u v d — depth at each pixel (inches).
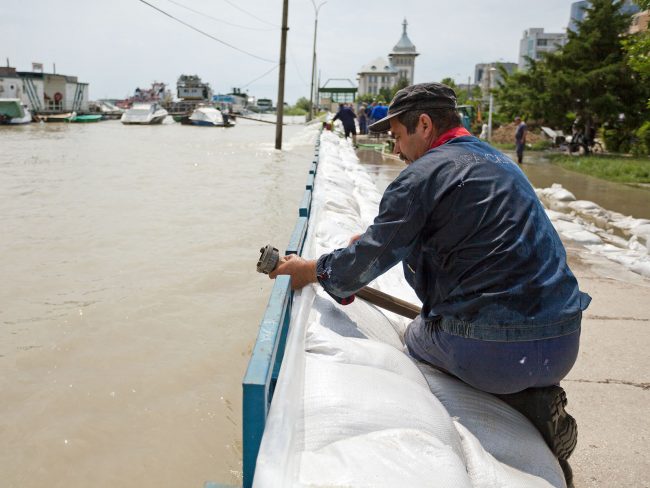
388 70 5270.7
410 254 83.4
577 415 113.5
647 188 519.5
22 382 138.6
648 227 304.7
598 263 235.3
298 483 53.2
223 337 165.2
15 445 114.0
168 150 858.1
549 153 924.0
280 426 58.2
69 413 125.6
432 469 57.7
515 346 71.3
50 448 113.3
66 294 199.5
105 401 130.4
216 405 129.3
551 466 72.7
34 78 2172.7
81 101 2479.1
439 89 82.0
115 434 118.0
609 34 831.7
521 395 78.7
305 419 63.4
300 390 66.7
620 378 129.4
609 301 183.6
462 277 74.5
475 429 74.6
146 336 165.3
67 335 165.6
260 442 60.0
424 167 75.4
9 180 494.0
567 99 868.6
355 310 93.0
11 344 159.0
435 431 65.8
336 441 60.9
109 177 520.4
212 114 1846.7
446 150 77.1
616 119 864.9
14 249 258.1
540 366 72.2
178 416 124.5
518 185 74.4
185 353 154.5
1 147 900.0
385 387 70.0
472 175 73.5
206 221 321.4
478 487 64.1
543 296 71.1
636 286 201.5
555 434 79.6
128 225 308.7
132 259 243.0
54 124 1903.3
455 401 78.4
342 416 63.4
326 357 76.2
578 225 302.4
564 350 72.8
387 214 76.4
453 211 73.4
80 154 776.3
